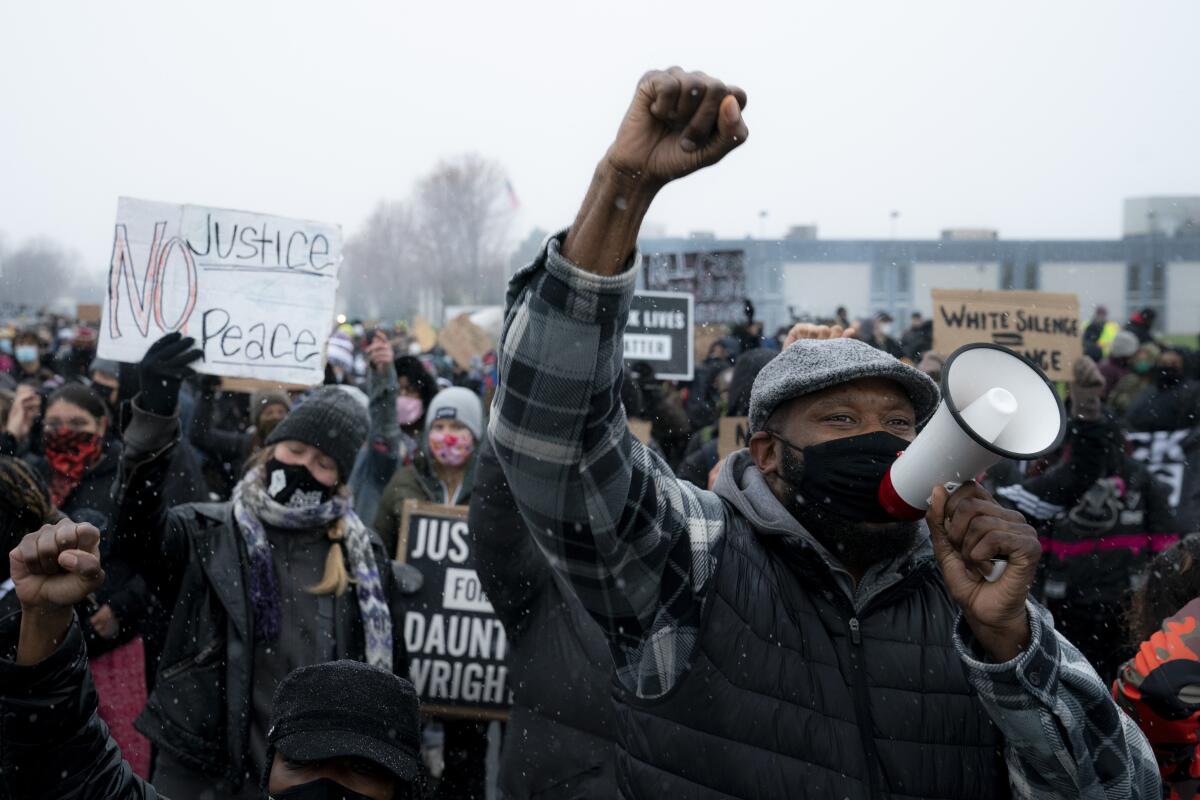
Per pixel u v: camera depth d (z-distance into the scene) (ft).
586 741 9.22
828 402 6.31
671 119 4.66
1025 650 5.35
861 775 5.85
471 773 13.69
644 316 22.61
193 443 18.86
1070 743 5.36
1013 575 5.21
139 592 12.45
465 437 15.69
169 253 12.03
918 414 6.63
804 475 6.22
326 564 10.61
